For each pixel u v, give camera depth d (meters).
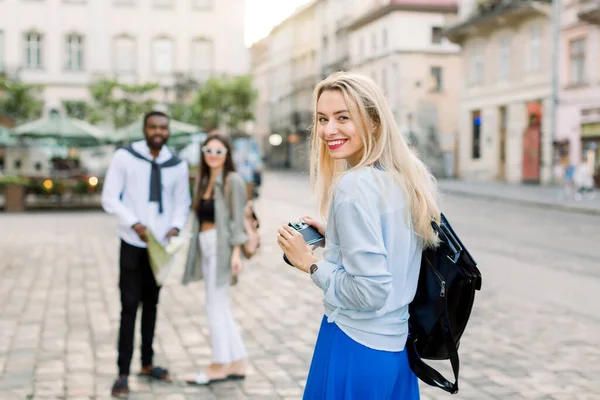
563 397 4.53
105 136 23.61
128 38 43.19
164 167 4.70
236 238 4.75
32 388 4.59
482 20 34.28
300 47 63.28
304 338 5.97
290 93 66.00
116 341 5.86
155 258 4.41
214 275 4.75
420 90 42.69
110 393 4.52
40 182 21.91
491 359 5.39
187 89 42.50
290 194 28.47
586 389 4.68
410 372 2.25
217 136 4.77
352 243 2.04
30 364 5.14
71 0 42.19
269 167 72.50
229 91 39.91
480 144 37.12
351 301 2.07
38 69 41.81
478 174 37.28
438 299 2.18
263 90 77.69
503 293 8.07
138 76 43.16
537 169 32.19
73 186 22.45
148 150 4.72
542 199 23.72
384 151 2.16
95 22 42.50
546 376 4.96
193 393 4.54
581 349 5.68
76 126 22.52
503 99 34.66
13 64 41.09
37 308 7.16
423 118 42.62
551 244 12.86
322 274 2.13
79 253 11.70
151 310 4.87
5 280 8.90
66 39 42.22
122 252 4.57
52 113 42.03
